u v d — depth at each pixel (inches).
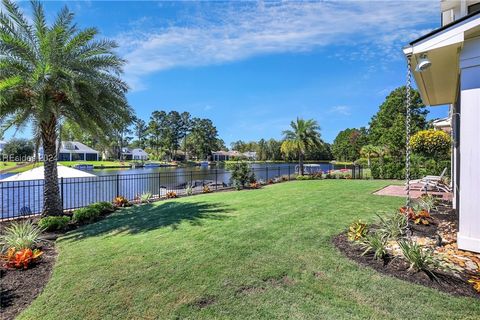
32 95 251.6
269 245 160.2
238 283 116.3
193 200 343.6
